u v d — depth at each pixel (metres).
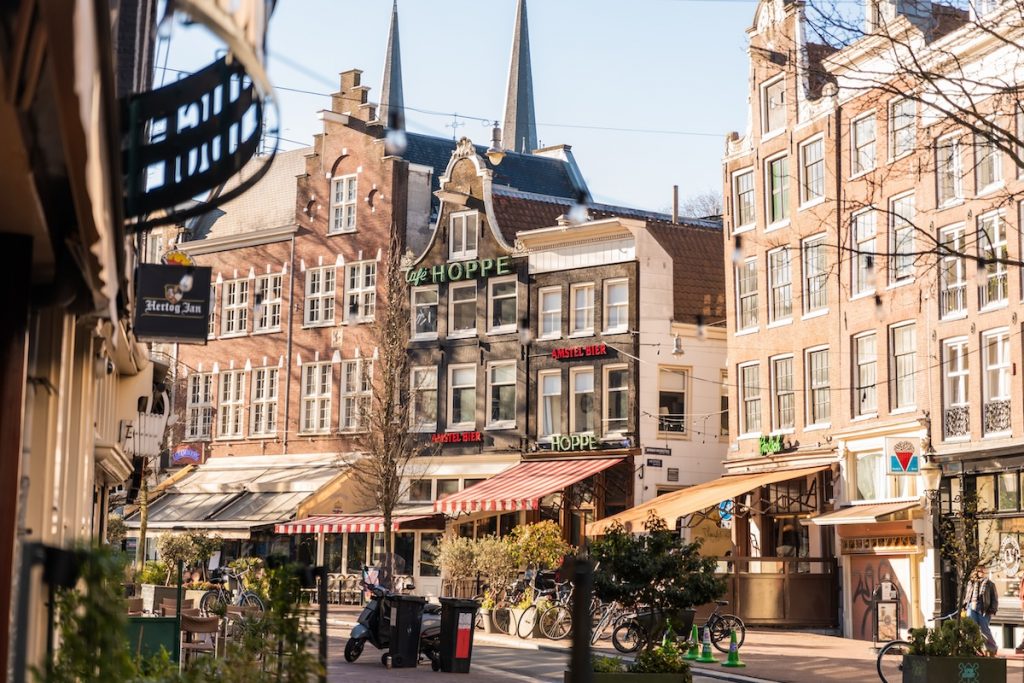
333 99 54.66
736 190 41.81
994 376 31.91
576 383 45.69
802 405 38.44
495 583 35.88
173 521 52.81
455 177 49.78
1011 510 30.98
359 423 49.16
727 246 41.88
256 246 56.41
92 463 12.55
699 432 44.66
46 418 8.74
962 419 32.69
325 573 9.59
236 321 56.78
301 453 53.47
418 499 49.03
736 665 24.78
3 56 3.98
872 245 35.81
